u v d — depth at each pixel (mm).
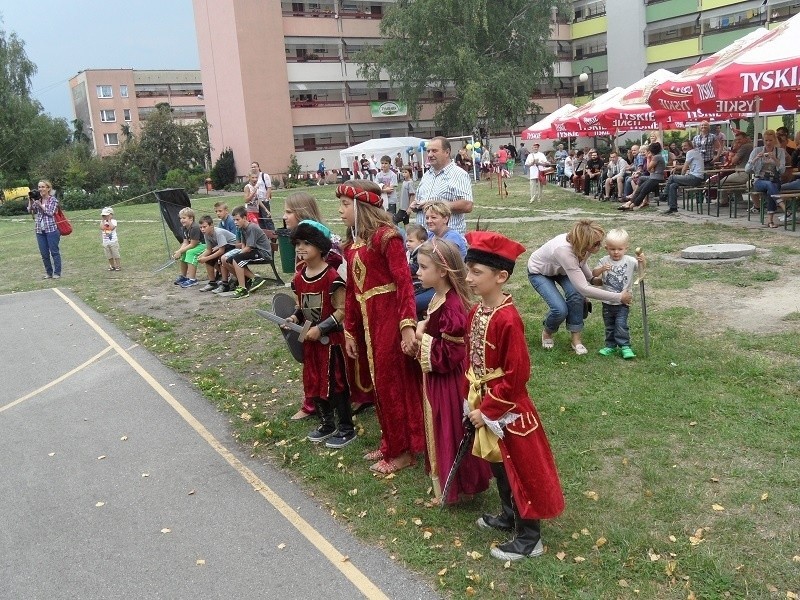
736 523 3586
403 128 53438
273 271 11273
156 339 8547
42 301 11664
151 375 7152
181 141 49531
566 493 4012
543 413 5137
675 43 45594
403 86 44406
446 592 3252
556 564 3344
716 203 15898
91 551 3912
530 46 43750
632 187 17719
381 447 4617
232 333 8594
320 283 4898
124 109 81438
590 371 5938
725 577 3156
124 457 5188
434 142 6074
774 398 5055
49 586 3600
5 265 16750
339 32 49938
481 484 3939
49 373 7527
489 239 3240
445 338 3812
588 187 21484
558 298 6320
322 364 4941
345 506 4148
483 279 3260
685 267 9500
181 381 6898
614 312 6168
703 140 17641
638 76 48125
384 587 3346
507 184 29969
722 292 8078
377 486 4332
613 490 4027
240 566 3646
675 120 16219
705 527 3582
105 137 80750
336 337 4918
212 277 11484
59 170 50406
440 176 6129
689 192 15281
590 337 6840
